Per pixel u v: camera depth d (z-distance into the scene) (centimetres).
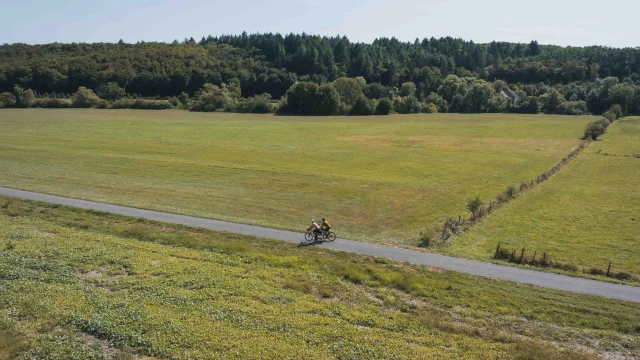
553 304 2778
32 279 2711
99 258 3108
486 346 2188
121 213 4534
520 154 9438
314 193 5862
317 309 2500
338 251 3656
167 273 2908
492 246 4025
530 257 3675
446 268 3366
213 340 2100
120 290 2620
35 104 18688
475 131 13038
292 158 8481
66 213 4475
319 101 18112
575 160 8869
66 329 2175
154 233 3834
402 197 5791
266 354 2008
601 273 3362
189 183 6200
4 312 2294
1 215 4253
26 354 1969
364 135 11988
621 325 2508
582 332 2419
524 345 2206
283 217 4712
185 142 10119
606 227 4725
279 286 2803
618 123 14800
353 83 19488
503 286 3042
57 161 7500
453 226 4388
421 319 2456
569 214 5212
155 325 2211
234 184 6231
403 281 2983
